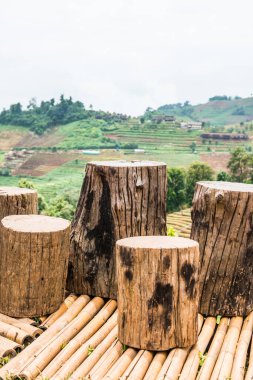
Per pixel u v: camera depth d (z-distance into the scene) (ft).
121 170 17.13
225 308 16.66
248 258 16.53
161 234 17.85
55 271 16.44
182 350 14.52
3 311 16.51
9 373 13.82
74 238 18.12
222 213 16.34
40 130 322.34
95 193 17.61
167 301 14.25
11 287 16.20
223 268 16.53
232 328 16.16
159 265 14.12
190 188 109.60
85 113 347.15
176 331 14.46
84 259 17.88
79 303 17.43
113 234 17.39
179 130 329.52
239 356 14.70
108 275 17.62
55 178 209.26
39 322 16.46
